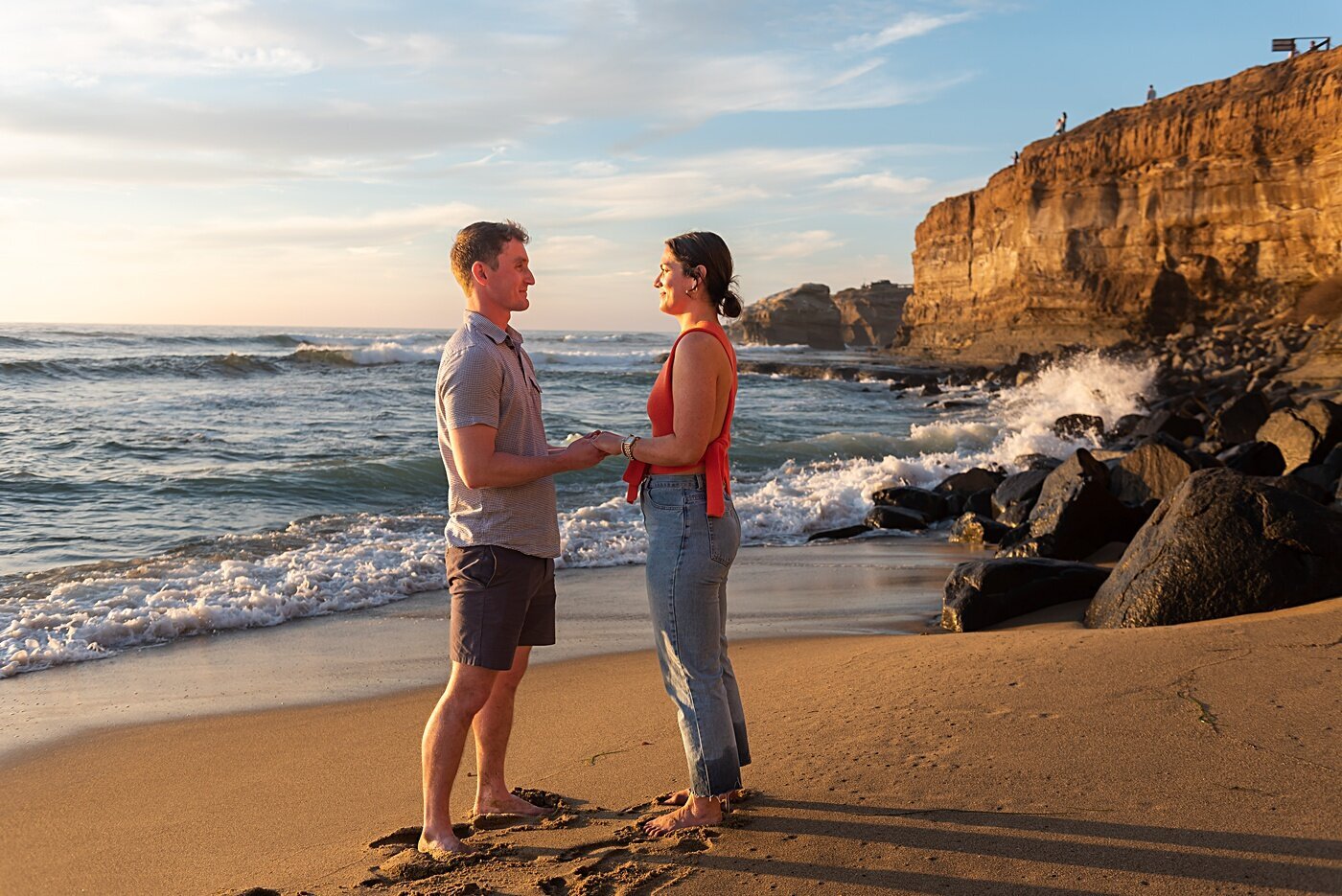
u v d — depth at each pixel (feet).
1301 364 90.99
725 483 9.70
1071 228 142.41
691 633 9.41
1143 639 14.69
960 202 184.44
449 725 9.55
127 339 160.76
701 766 9.23
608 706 14.97
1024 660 14.05
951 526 38.63
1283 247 120.57
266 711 15.62
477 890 8.25
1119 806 8.70
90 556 27.84
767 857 8.40
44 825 11.11
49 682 17.37
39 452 46.60
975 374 126.41
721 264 9.52
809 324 378.94
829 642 19.16
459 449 9.50
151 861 10.03
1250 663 12.69
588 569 28.35
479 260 9.93
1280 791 8.74
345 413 67.51
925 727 11.31
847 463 51.24
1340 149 112.78
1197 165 128.26
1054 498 30.45
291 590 23.63
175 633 20.63
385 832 10.41
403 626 21.57
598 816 10.07
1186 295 131.34
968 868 7.87
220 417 63.41
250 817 11.17
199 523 32.63
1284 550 18.17
